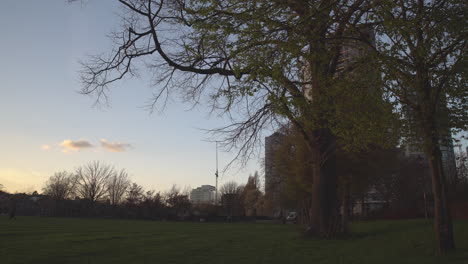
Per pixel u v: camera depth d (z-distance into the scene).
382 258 10.98
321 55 11.87
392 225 23.70
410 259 10.51
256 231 27.95
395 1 10.91
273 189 45.38
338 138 16.64
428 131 10.98
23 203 85.50
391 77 10.93
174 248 14.71
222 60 14.88
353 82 11.74
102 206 79.38
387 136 11.66
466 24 10.47
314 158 17.30
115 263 10.78
